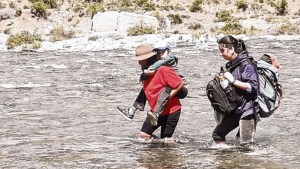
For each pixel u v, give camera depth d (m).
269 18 43.44
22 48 32.31
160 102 7.49
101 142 7.92
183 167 6.36
